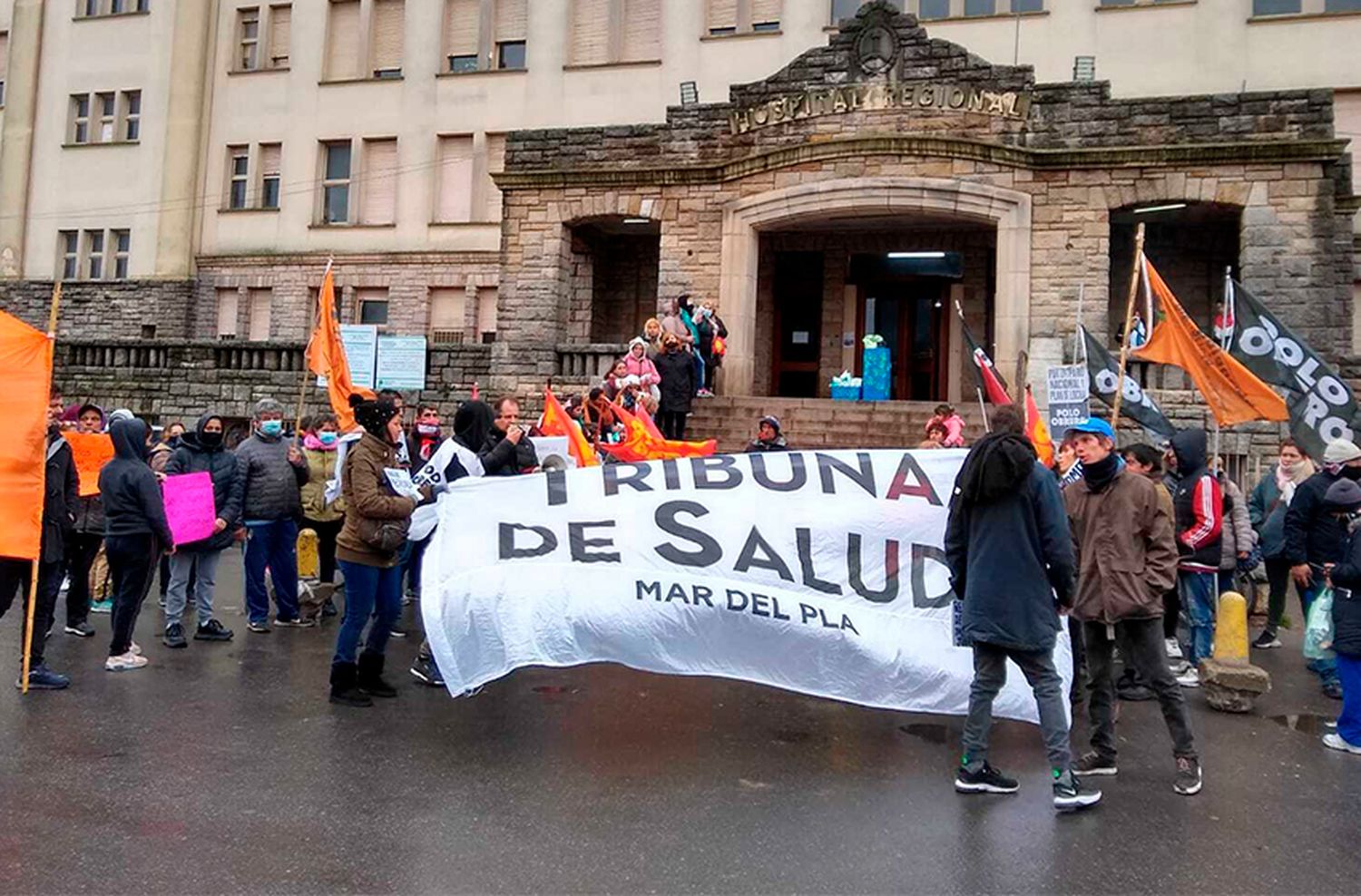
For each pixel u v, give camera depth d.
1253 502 10.66
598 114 25.39
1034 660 5.36
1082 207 16.58
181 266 28.08
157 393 21.06
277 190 28.02
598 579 6.71
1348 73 20.91
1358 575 6.38
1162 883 4.43
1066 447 8.00
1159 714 7.42
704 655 6.66
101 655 8.29
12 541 6.72
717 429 16.45
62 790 5.21
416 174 26.69
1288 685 8.41
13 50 30.12
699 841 4.77
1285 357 10.41
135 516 7.70
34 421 6.84
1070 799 5.23
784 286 21.36
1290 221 15.78
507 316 19.34
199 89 28.36
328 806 5.08
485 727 6.53
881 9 17.53
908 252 20.31
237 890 4.14
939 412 11.48
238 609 10.80
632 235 21.30
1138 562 5.72
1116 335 18.83
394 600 7.23
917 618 6.73
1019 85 16.92
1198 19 21.69
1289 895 4.34
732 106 18.42
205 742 6.06
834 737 6.52
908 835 4.90
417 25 26.88
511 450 8.65
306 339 26.47
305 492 10.36
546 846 4.66
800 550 6.83
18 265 29.55
